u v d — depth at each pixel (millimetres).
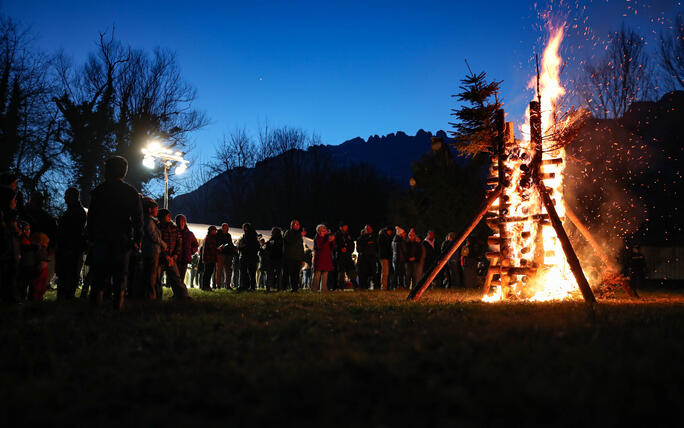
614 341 4340
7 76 30719
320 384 3246
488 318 6102
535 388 2977
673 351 3885
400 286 17375
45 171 33344
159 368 3811
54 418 2746
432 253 18328
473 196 27453
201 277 19547
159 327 5605
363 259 17312
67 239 9867
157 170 41094
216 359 4090
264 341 4824
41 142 32906
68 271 9945
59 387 3277
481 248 18703
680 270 31469
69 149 36750
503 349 4043
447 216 27719
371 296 11578
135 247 7574
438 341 4555
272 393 3092
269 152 64812
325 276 15234
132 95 40562
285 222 64312
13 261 8281
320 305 8703
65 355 4285
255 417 2719
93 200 7438
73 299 9688
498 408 2766
